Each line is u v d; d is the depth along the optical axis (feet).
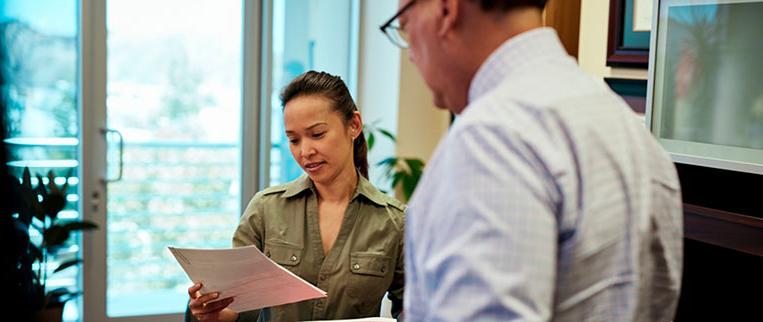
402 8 3.11
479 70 2.95
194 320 5.44
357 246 5.68
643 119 7.03
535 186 2.55
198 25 12.79
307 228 5.78
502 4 2.88
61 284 12.47
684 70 5.84
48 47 11.91
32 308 11.48
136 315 12.93
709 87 5.61
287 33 13.32
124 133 12.59
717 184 5.99
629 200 2.77
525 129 2.63
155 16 12.55
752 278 5.62
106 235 12.58
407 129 13.21
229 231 13.41
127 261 12.89
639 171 2.85
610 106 2.89
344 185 5.75
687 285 6.09
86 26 12.01
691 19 5.74
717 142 5.57
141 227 12.90
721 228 5.46
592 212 2.68
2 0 11.60
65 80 12.05
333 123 5.56
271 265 4.85
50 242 11.43
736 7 5.35
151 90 12.67
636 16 7.11
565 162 2.62
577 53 7.53
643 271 2.85
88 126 12.24
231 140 13.20
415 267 2.77
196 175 13.10
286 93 5.68
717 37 5.53
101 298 12.66
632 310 2.76
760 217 5.25
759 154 5.22
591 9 7.90
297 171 13.52
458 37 2.96
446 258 2.52
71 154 12.19
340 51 13.88
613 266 2.77
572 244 2.68
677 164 6.09
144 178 12.82
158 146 12.82
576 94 2.81
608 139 2.78
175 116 12.85
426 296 2.65
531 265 2.47
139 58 12.53
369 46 13.73
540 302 2.47
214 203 13.26
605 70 7.66
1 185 11.37
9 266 11.32
